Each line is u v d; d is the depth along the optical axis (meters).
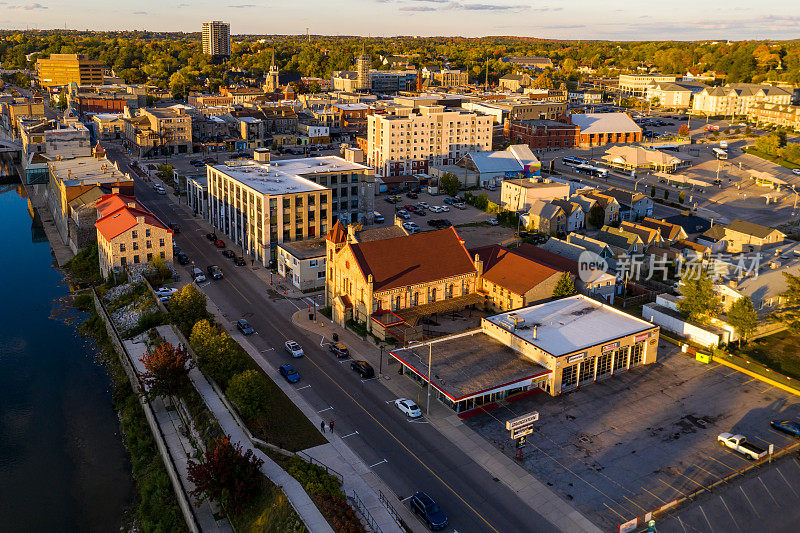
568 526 66.25
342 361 99.81
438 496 70.25
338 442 79.38
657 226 159.62
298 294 126.56
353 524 63.38
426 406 87.94
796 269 128.88
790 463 77.12
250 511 69.06
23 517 73.62
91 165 185.25
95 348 111.94
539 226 172.25
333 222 164.00
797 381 94.62
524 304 112.31
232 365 89.75
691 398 91.25
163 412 90.12
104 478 80.50
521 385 88.25
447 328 110.56
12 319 122.44
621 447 79.56
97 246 147.50
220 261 144.38
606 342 94.75
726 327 109.75
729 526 68.12
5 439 86.94
